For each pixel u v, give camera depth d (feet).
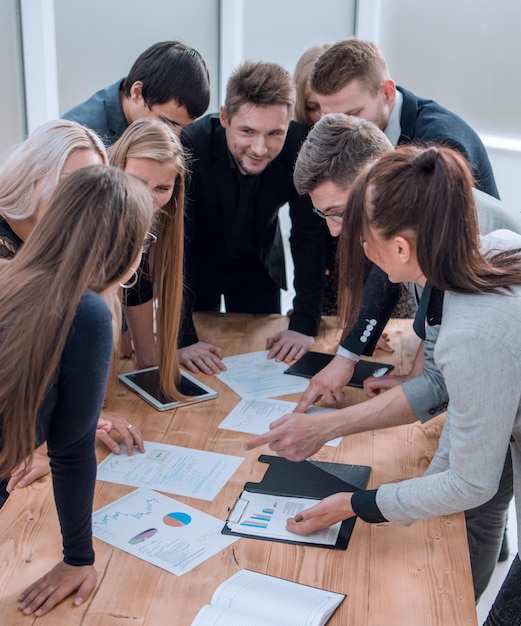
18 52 11.98
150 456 5.44
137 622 3.85
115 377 6.15
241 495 4.95
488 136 13.87
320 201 5.75
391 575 4.24
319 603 3.91
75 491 3.91
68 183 3.55
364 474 5.22
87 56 12.35
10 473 3.62
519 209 13.98
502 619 4.96
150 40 12.69
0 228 4.61
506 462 6.18
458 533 4.64
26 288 3.38
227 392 6.48
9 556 4.34
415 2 13.38
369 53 7.05
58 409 3.65
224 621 3.75
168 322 6.13
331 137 5.57
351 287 4.30
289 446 5.19
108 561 4.30
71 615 3.90
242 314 8.26
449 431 4.20
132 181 3.69
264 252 8.47
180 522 4.66
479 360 3.68
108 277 3.60
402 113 7.52
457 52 13.52
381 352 7.27
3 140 12.33
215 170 7.55
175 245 6.02
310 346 7.39
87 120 7.21
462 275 3.76
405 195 3.77
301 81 8.53
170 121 7.17
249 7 13.00
